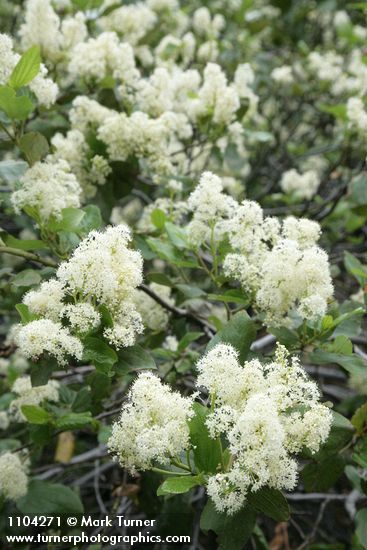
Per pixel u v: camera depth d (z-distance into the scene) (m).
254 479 2.08
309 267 2.72
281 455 2.06
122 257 2.52
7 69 3.21
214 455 2.20
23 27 4.28
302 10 7.71
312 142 7.65
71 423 3.16
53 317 2.47
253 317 3.38
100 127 3.92
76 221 2.93
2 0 6.27
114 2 5.59
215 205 3.10
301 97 7.07
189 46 5.83
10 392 4.28
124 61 4.33
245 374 2.20
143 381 2.21
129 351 2.61
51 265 3.09
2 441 4.21
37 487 3.44
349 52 7.65
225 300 3.08
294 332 3.02
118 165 4.10
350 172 5.75
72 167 3.98
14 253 3.02
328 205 6.09
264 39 7.93
